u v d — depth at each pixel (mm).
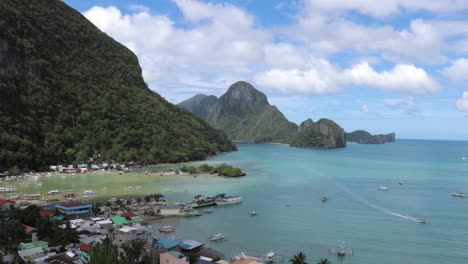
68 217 104688
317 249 88000
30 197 135500
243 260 77312
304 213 122875
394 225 109125
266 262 79438
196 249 80875
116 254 61000
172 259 66625
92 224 96250
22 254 67438
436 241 94562
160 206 123812
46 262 64375
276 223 110062
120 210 118312
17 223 79125
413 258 83312
